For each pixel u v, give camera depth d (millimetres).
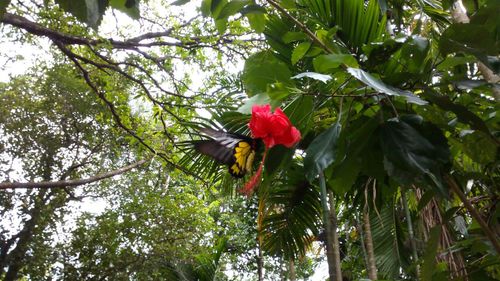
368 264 4480
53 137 7605
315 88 1900
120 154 7988
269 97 1625
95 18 1064
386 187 2076
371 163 1712
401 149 1415
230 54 5984
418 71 1622
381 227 4484
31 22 4805
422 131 1488
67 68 7066
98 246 7062
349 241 7391
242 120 3570
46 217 7016
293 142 1646
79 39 5012
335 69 1629
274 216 4613
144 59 6094
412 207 4305
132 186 7820
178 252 7145
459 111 1501
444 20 3088
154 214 7254
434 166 1387
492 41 1406
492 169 2021
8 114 7410
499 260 1949
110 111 6102
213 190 7133
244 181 4195
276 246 4711
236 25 5219
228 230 9742
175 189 7953
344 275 7559
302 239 4680
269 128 1618
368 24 2320
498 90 1756
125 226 7148
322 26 2432
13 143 7387
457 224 3404
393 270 4309
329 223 3371
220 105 4090
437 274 1974
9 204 7031
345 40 2373
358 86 1722
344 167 1723
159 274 6953
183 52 5910
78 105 7523
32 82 7770
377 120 1543
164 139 5711
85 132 7605
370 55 1647
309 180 1510
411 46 1590
